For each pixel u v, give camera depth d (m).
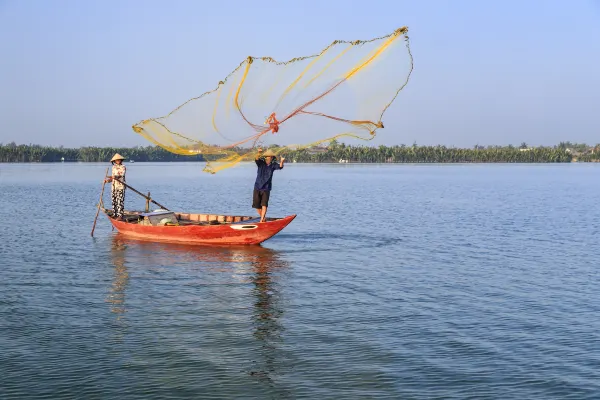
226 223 26.56
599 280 20.23
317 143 17.17
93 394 11.52
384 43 13.93
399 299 17.78
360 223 36.25
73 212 41.38
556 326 15.22
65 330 14.86
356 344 14.00
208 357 13.26
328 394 11.58
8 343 13.94
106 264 22.44
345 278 20.45
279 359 13.14
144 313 16.30
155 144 21.28
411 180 97.75
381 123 14.77
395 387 11.82
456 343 14.05
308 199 56.00
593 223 36.47
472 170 158.00
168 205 50.91
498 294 18.38
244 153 22.67
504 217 40.00
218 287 19.14
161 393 11.58
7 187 71.56
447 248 26.69
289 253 24.94
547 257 24.48
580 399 11.34
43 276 20.47
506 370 12.55
